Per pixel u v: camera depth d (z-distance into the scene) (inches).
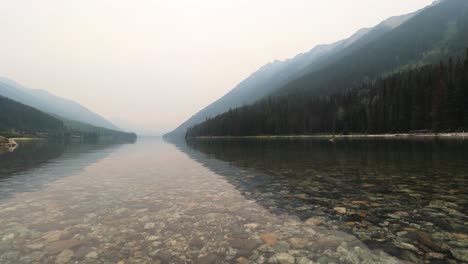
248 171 661.3
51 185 495.5
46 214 303.0
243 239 222.2
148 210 317.7
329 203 327.9
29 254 196.9
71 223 270.1
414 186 406.0
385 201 325.7
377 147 1379.2
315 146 1750.7
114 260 186.4
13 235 235.9
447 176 484.1
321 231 235.1
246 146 2137.1
